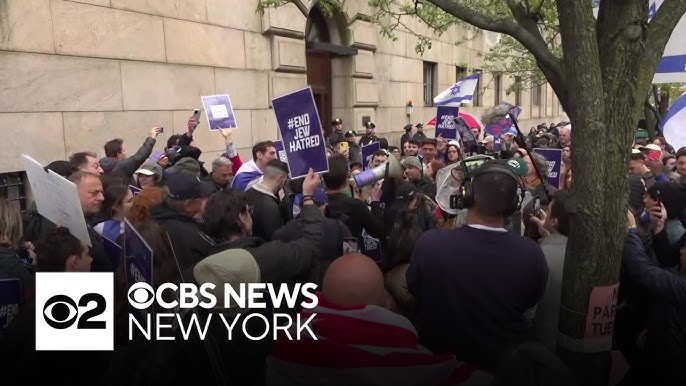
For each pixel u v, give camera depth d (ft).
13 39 19.65
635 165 18.83
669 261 10.27
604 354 7.39
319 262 9.78
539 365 5.01
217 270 7.20
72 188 9.38
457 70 62.18
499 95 73.72
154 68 25.48
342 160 13.15
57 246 7.90
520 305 7.19
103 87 23.13
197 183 10.71
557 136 43.27
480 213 7.46
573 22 6.81
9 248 9.04
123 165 18.26
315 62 39.65
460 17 8.41
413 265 7.63
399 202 13.43
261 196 12.73
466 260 7.20
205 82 28.32
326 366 6.28
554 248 8.79
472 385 6.42
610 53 7.00
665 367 8.76
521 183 8.13
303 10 34.22
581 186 6.99
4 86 19.45
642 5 6.93
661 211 10.34
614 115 6.93
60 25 21.26
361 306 6.60
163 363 6.83
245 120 30.99
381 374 6.21
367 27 42.50
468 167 9.89
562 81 7.63
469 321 7.18
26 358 6.62
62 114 21.53
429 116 54.95
